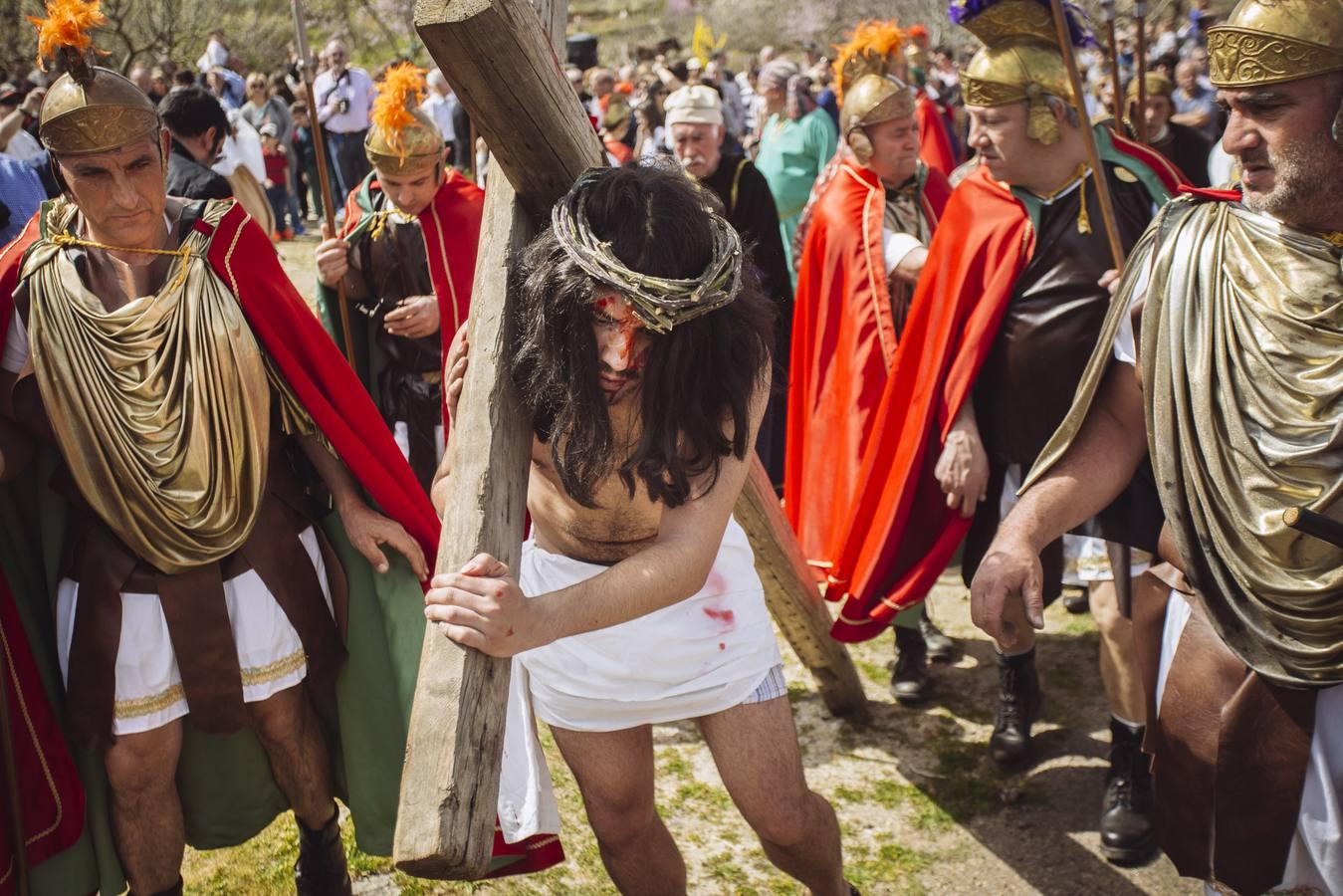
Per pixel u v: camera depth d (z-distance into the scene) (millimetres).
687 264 1937
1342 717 2143
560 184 2295
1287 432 2049
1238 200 2176
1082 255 3281
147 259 2510
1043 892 3180
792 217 7910
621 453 2148
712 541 2049
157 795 2648
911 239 4113
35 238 2512
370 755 2836
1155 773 2379
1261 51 1977
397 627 2807
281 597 2650
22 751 2551
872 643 4500
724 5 19516
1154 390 2195
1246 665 2178
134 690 2545
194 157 4352
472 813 1715
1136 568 3256
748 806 2512
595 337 1949
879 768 3721
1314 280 2037
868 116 4125
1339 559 2041
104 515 2492
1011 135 3287
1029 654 3633
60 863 2641
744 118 14016
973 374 3377
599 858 3301
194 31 12453
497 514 1964
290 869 3166
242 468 2568
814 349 4230
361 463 2691
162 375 2482
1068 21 3293
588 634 2439
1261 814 2197
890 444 3609
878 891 3189
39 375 2443
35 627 2637
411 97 3922
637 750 2525
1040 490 2385
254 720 2693
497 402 2055
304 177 13336
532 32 2119
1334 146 1994
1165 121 5070
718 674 2449
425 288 4031
